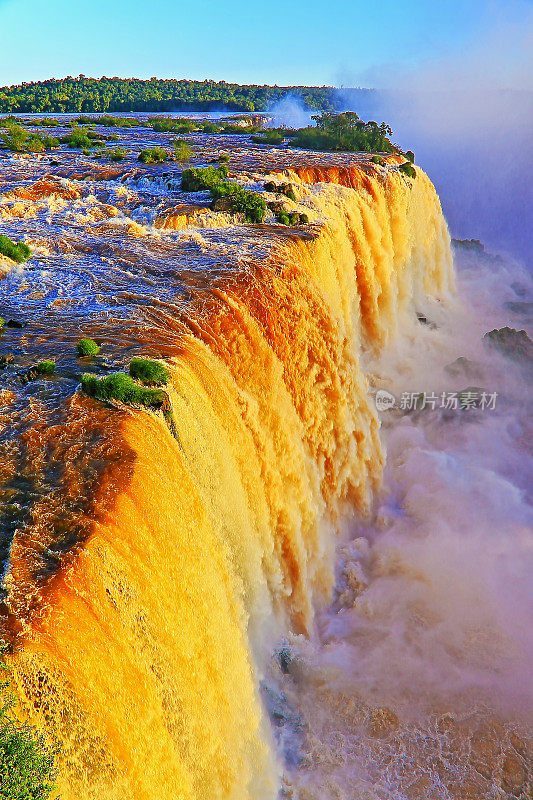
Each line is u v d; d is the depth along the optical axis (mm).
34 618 11516
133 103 189875
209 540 16328
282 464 23234
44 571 12570
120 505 14102
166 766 12664
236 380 22844
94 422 16891
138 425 16625
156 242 31438
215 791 14312
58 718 10781
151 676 12797
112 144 71000
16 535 13391
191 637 14406
